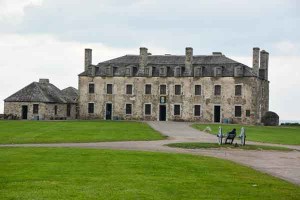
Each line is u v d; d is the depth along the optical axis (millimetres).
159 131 49688
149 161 22562
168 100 81000
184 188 16141
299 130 61281
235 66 78312
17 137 36844
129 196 14664
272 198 15047
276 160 25781
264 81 83125
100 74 83562
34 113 78312
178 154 26516
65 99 85375
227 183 17328
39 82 84375
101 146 31250
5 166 20109
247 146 33406
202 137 42344
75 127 51531
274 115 79062
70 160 22297
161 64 82625
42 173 18422
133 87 82375
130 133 44438
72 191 15219
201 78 79500
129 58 85812
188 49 80500
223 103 78375
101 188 15766
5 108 79438
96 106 83812
